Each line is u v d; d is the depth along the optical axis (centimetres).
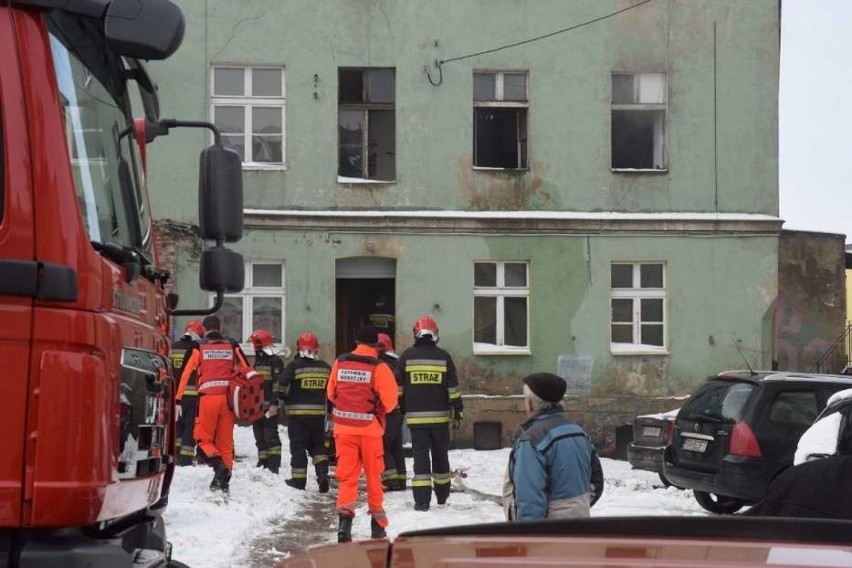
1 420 362
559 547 220
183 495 1266
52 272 371
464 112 2295
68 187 384
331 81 2272
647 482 1689
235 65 2262
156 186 2216
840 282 2592
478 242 2284
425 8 2288
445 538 234
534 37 2308
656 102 2348
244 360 1332
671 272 2317
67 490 364
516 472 648
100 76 447
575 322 2298
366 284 2377
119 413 406
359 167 2308
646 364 2306
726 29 2339
